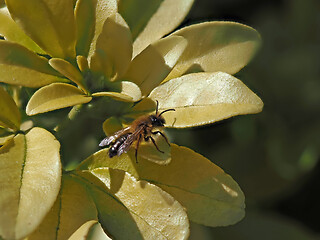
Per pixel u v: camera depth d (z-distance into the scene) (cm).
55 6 22
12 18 22
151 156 22
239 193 22
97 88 23
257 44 23
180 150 22
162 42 22
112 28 22
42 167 21
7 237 19
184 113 22
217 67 23
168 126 22
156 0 23
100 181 22
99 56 22
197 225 30
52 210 21
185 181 22
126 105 23
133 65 22
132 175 22
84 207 22
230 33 23
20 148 21
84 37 23
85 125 27
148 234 22
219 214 22
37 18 22
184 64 23
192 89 22
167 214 22
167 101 22
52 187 20
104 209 22
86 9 23
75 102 21
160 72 22
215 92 22
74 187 22
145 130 22
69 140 27
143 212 22
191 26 23
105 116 23
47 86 21
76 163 27
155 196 22
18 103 24
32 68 22
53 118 24
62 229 21
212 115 22
